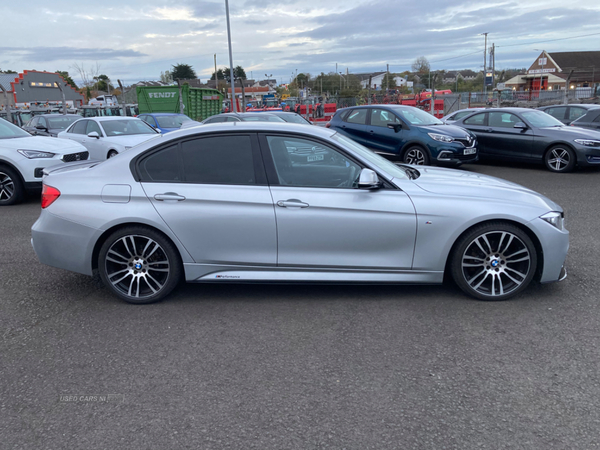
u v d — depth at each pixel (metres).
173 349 3.38
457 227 3.89
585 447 2.33
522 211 3.88
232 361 3.21
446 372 3.02
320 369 3.08
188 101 25.56
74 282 4.77
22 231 6.86
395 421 2.56
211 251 4.05
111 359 3.26
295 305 4.09
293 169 4.02
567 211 7.43
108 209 4.02
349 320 3.78
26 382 3.00
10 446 2.43
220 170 4.04
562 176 10.63
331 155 4.02
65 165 4.64
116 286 4.17
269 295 4.32
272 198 3.94
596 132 11.03
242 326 3.72
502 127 11.98
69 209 4.08
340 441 2.41
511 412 2.61
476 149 11.10
